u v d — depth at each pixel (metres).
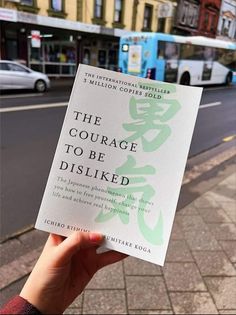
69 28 17.19
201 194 4.09
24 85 12.78
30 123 7.56
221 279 2.54
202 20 26.95
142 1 21.00
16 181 4.40
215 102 12.60
